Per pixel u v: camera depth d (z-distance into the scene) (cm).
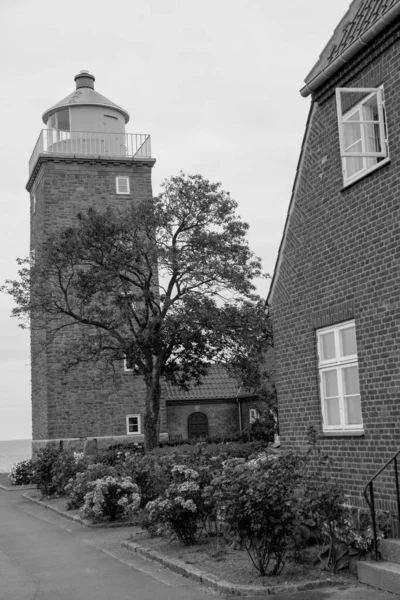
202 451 1669
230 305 2947
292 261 1470
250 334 2914
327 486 1057
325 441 1345
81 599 1013
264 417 3180
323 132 1367
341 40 1352
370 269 1218
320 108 1378
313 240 1392
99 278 2862
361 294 1241
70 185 3862
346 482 1276
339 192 1308
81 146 3925
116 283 2980
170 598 987
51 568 1266
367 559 1012
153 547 1363
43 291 3075
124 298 2947
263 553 1044
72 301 3212
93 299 3578
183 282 2927
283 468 1079
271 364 3184
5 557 1406
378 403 1192
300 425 1434
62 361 3594
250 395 4281
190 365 3162
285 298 1498
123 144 3984
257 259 2998
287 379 1485
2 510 2377
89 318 3144
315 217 1386
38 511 2270
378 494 1183
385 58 1188
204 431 4444
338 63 1282
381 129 1194
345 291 1288
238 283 2867
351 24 1341
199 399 4444
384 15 1142
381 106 1195
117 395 3772
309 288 1407
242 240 2995
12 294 3038
